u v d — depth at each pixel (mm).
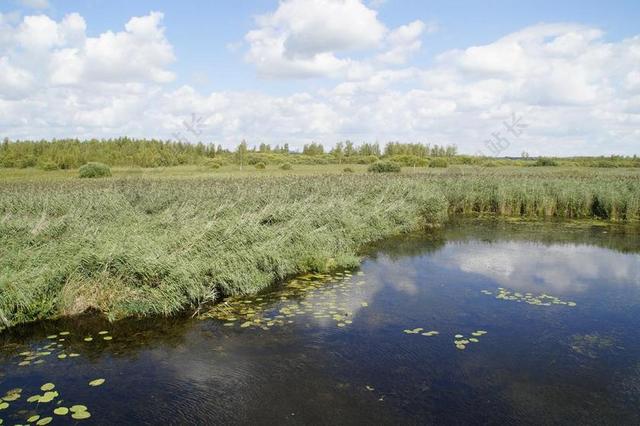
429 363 6234
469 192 23469
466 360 6324
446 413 5031
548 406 5180
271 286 9805
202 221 11344
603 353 6578
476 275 10938
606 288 9906
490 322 7789
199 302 8477
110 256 8438
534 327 7566
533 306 8633
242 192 18094
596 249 14125
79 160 59938
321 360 6320
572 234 16844
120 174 40812
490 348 6727
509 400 5301
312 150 92500
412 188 21328
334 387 5590
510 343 6910
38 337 7102
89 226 11508
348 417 4949
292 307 8469
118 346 6797
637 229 18016
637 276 10914
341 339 7027
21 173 48812
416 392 5477
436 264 12047
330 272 11055
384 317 8000
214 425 4820
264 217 12781
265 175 35562
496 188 24000
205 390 5531
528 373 5957
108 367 6125
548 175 33125
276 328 7473
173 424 4832
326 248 12055
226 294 9133
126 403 5230
